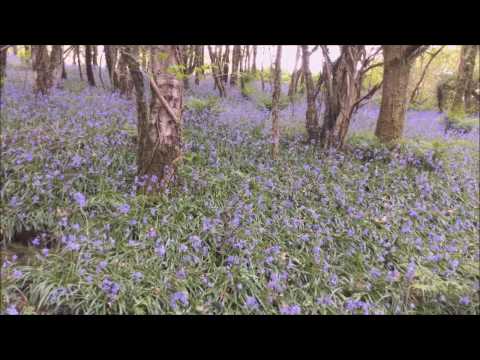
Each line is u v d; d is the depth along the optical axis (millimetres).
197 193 5914
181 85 5648
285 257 5039
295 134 9531
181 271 4242
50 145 6438
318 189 6695
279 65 7359
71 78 15672
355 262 5238
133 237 4902
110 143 6898
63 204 5168
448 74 21703
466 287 5066
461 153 10156
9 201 5035
